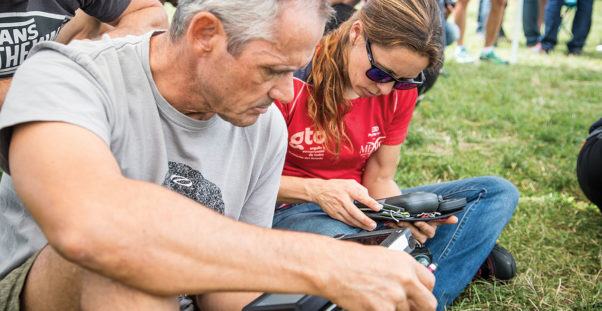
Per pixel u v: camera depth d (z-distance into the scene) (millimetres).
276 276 1046
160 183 1336
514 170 3617
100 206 957
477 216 2141
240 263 1025
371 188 2305
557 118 4762
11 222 1375
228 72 1161
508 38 9430
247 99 1201
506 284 2174
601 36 9781
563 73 6809
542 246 2523
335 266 1074
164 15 2227
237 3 1088
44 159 994
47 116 1041
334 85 1908
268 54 1123
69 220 942
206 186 1416
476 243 2102
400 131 2203
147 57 1261
